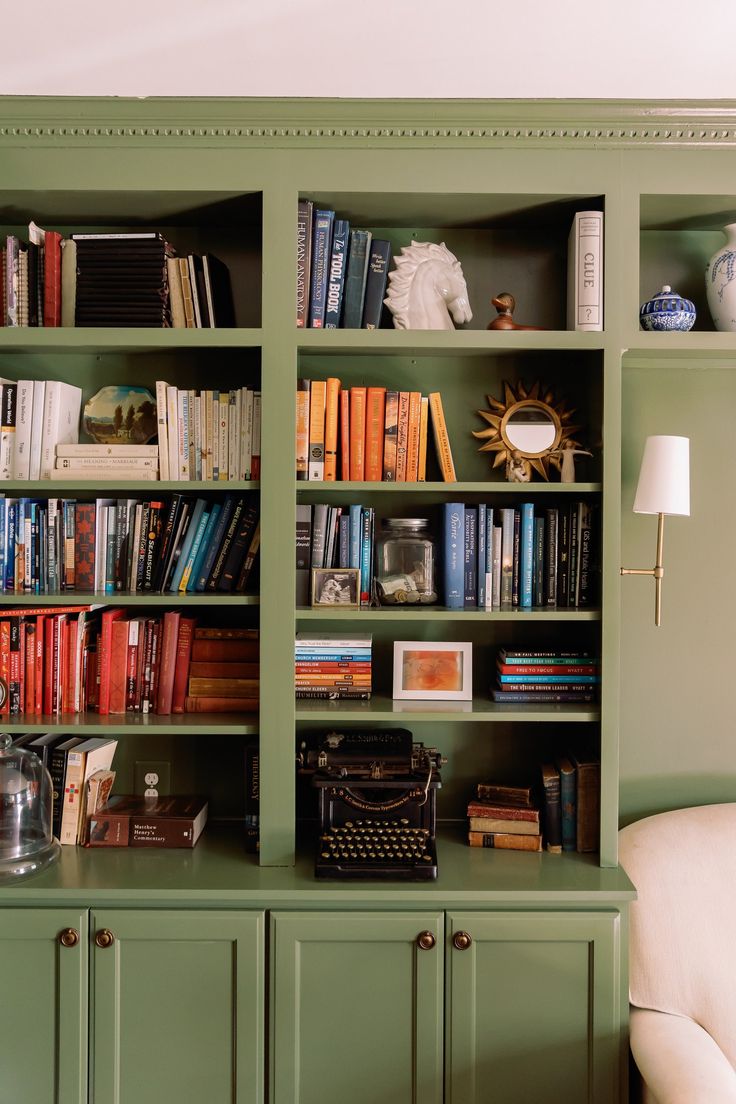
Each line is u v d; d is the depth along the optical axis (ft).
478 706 7.18
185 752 7.95
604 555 6.88
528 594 7.26
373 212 7.28
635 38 6.26
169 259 7.16
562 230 7.77
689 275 7.93
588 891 6.49
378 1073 6.56
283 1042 6.51
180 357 7.86
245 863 6.97
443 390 7.86
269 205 6.78
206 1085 6.54
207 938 6.51
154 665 7.39
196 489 7.10
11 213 7.39
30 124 6.70
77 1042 6.49
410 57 6.52
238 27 6.15
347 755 6.97
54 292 7.13
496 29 6.17
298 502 7.91
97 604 7.03
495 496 7.93
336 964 6.56
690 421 7.94
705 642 7.99
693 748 7.98
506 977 6.57
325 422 7.11
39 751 7.40
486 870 6.86
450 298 7.33
